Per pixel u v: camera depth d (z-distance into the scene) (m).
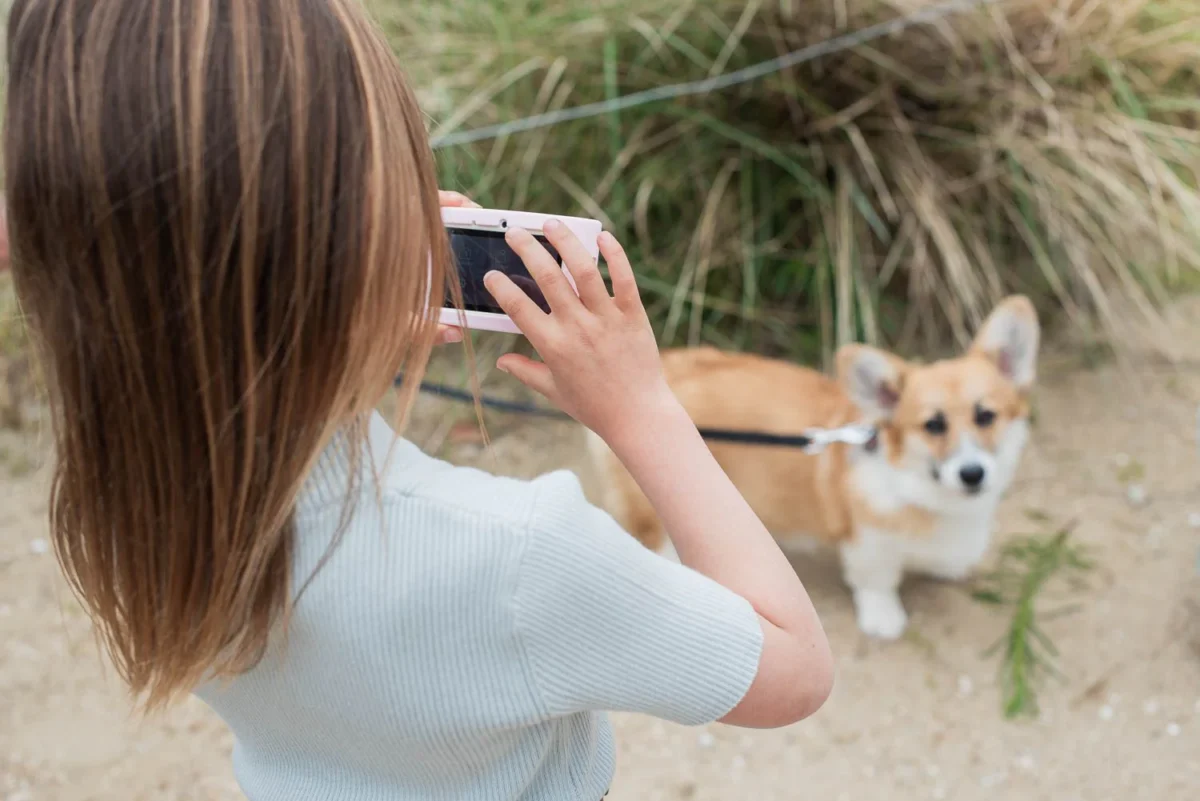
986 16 3.53
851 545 2.79
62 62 0.72
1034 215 3.74
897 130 3.71
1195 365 3.81
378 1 3.71
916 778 2.42
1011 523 3.18
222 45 0.71
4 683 2.67
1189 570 2.95
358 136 0.74
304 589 0.77
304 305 0.73
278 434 0.75
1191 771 2.39
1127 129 3.61
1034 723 2.54
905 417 2.60
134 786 2.42
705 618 0.82
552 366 0.93
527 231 0.99
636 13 3.59
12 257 0.79
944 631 2.83
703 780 2.44
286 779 0.92
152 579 0.81
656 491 0.93
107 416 0.78
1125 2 3.68
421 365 0.83
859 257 3.68
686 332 3.82
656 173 3.65
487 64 3.69
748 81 3.64
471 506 0.77
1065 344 3.92
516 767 0.89
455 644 0.77
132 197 0.71
